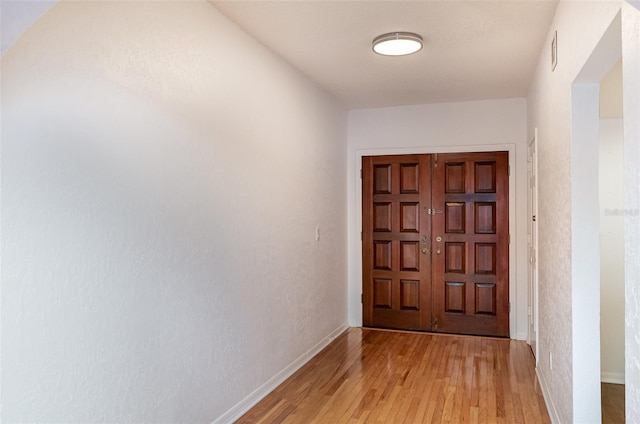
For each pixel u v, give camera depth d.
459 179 5.06
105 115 1.95
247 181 3.11
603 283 3.79
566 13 2.43
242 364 3.03
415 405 3.15
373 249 5.33
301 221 4.03
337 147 5.00
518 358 4.15
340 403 3.18
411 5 2.71
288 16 2.86
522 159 4.83
